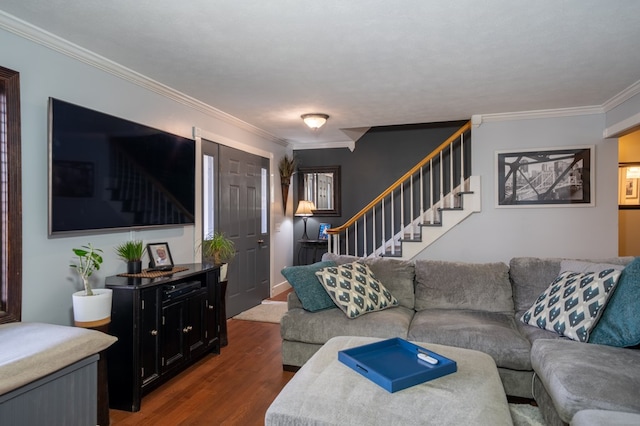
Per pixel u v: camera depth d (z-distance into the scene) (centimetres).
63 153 231
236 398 248
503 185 439
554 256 427
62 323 241
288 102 383
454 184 533
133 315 235
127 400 234
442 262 323
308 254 622
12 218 211
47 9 204
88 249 259
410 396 149
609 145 410
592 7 206
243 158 470
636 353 191
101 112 258
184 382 271
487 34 238
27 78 222
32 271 224
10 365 155
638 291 207
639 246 512
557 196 424
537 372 202
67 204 233
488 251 445
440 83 329
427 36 240
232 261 443
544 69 298
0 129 208
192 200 359
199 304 304
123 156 275
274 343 352
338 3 201
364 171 587
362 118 451
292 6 204
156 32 232
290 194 620
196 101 371
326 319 276
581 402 154
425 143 558
